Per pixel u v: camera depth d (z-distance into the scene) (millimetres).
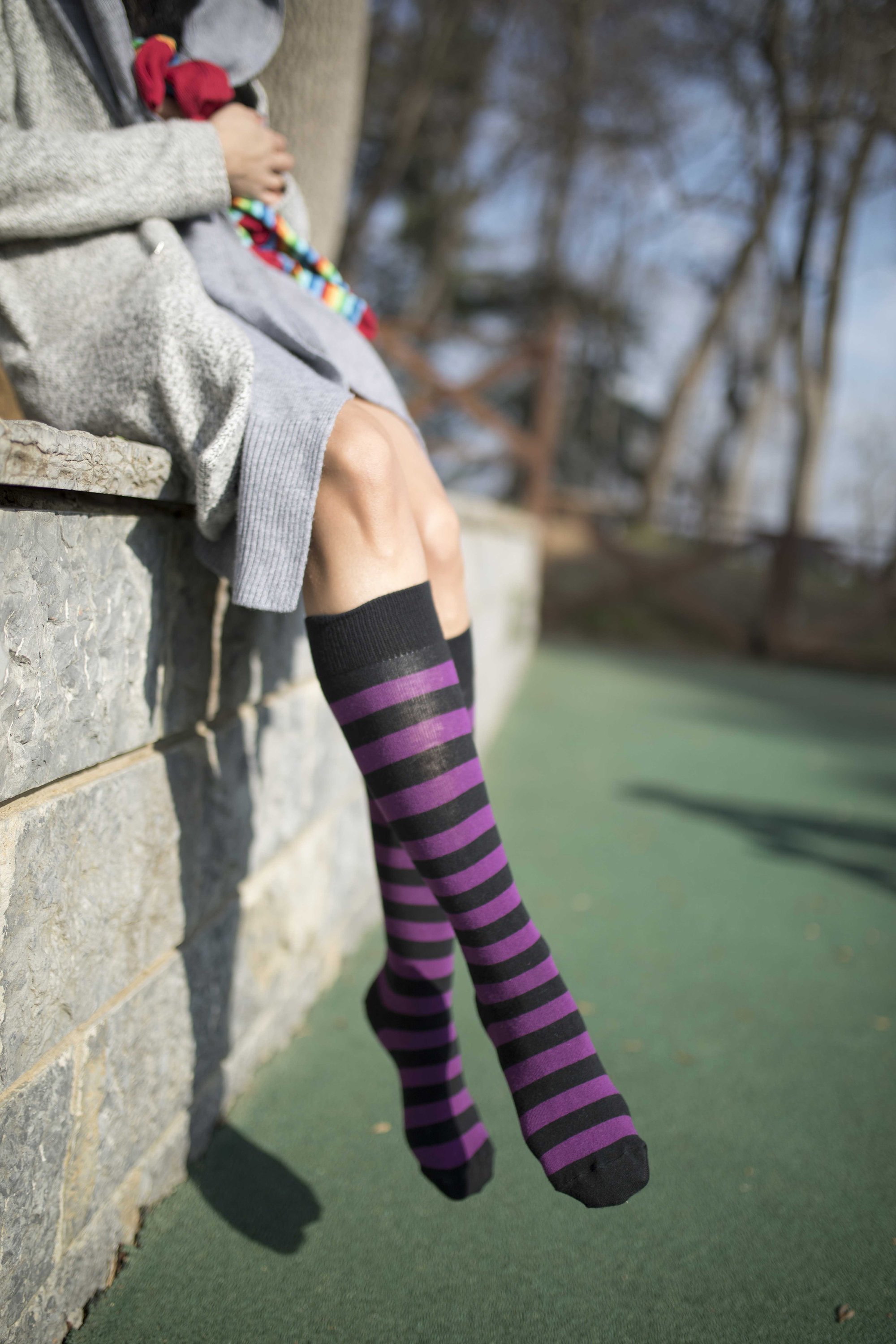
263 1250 1054
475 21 10320
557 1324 973
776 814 3061
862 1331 981
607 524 8766
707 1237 1115
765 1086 1454
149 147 949
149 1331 933
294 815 1486
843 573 8164
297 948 1539
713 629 8406
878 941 2053
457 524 1093
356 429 846
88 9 967
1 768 732
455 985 1758
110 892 926
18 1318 826
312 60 1406
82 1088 901
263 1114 1310
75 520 813
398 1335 948
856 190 11008
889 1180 1238
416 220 14281
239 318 982
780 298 13500
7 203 928
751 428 16156
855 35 10000
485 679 3566
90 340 931
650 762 3723
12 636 731
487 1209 1147
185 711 1077
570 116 11500
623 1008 1688
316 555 851
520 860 2475
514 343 8016
